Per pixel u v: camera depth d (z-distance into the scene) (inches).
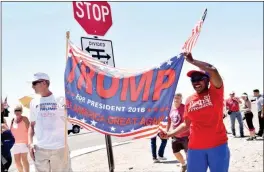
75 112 197.3
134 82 201.9
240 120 569.9
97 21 234.2
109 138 230.5
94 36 235.5
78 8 225.0
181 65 197.5
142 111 200.7
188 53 166.2
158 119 199.5
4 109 321.4
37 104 200.8
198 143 173.2
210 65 163.9
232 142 507.8
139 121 200.7
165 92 199.5
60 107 202.2
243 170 308.2
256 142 492.1
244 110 535.5
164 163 376.8
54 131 199.5
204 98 169.9
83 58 201.3
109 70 203.2
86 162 419.2
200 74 167.8
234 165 332.5
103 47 239.9
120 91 202.1
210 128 170.2
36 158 199.8
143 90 201.3
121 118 200.8
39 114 199.5
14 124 313.3
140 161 402.3
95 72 201.5
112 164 230.7
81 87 199.3
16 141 309.9
